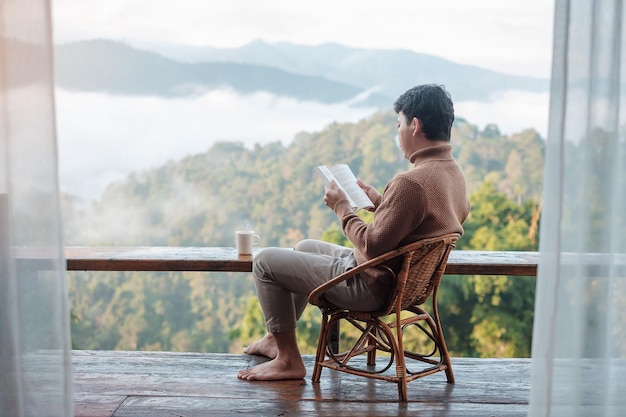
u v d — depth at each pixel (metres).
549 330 2.15
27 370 2.16
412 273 2.75
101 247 3.51
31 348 2.15
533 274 3.16
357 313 2.86
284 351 3.04
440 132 2.72
